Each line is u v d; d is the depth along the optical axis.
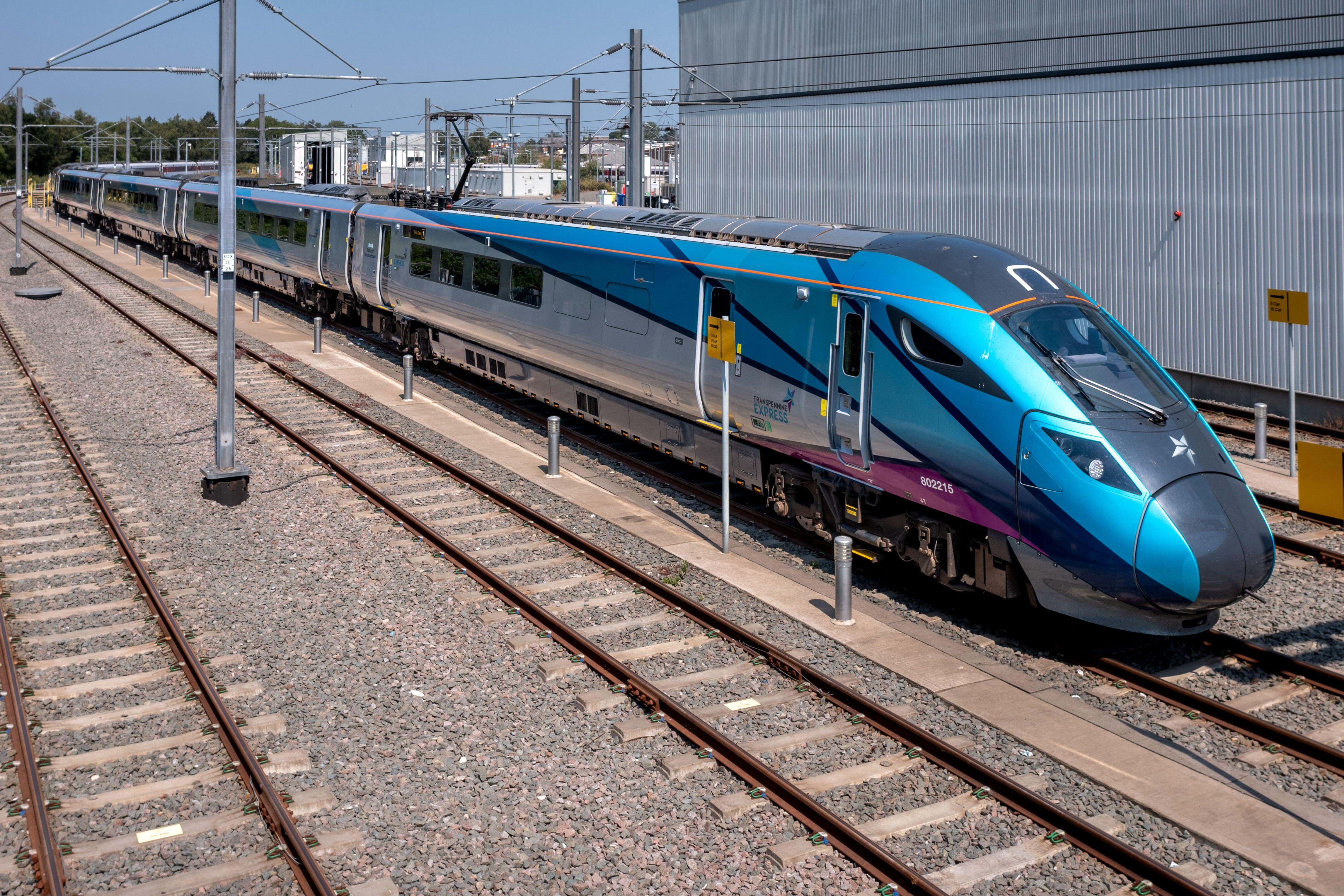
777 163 26.92
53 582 10.36
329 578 10.58
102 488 13.35
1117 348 9.25
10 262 38.88
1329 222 16.39
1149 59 19.45
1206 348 18.31
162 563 10.88
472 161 20.47
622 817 6.59
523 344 16.55
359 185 26.23
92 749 7.33
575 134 25.23
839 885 5.93
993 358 9.02
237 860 6.13
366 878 5.97
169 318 26.88
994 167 21.36
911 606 10.02
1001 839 6.34
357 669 8.59
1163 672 8.59
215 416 17.27
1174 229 18.47
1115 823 6.48
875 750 7.33
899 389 9.73
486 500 13.10
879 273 10.05
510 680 8.44
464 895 5.85
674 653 8.93
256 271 30.28
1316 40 16.61
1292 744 7.33
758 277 11.40
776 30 28.91
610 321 14.08
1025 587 9.27
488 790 6.86
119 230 47.91
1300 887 5.87
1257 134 17.14
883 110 23.67
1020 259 9.88
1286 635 9.25
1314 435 16.25
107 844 6.24
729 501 12.05
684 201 30.34
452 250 18.75
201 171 49.16
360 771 7.07
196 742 7.41
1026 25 22.05
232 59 12.78
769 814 6.59
